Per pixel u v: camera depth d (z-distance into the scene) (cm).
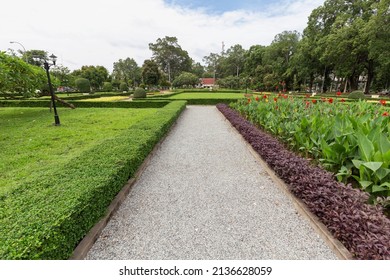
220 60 5278
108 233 195
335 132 299
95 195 188
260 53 3772
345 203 182
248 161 386
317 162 310
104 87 3222
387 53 1605
